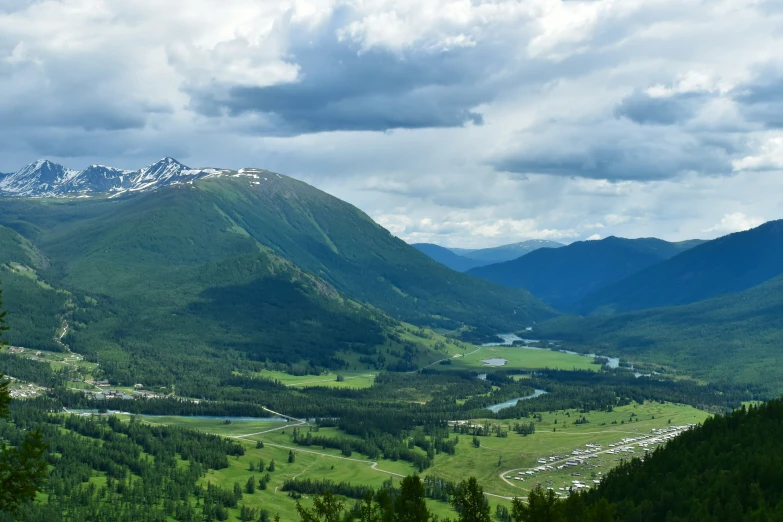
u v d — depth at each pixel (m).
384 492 163.75
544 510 153.50
